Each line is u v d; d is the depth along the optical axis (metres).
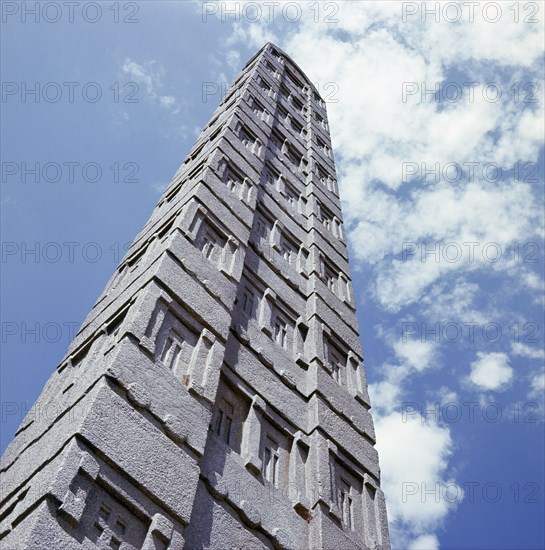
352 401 16.34
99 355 12.64
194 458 10.77
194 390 11.70
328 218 25.77
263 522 11.42
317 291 19.56
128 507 9.29
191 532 10.05
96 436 9.53
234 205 18.52
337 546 12.06
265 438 13.36
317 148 31.97
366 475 14.63
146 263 15.27
